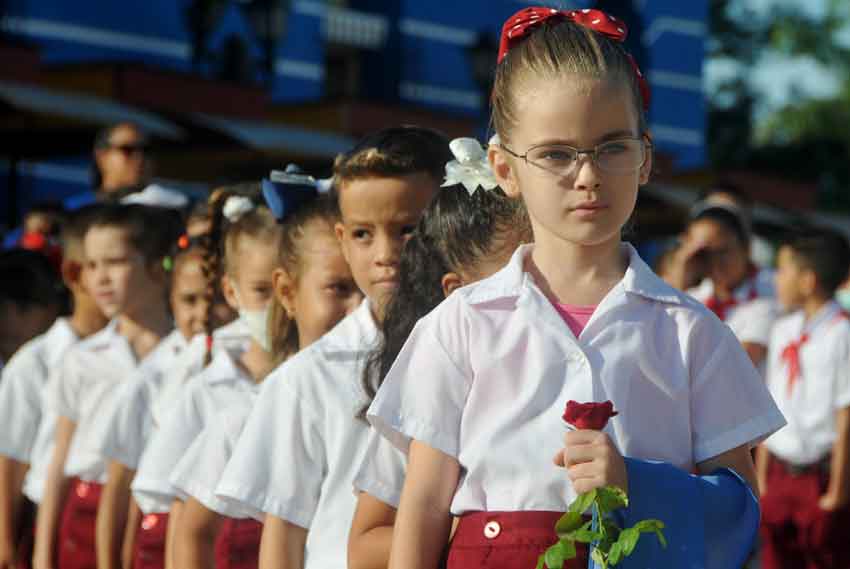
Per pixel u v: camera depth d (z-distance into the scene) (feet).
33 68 75.46
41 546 32.01
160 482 25.07
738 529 13.70
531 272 14.56
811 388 40.93
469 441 14.21
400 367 14.65
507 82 14.20
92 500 31.12
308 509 19.54
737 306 40.55
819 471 40.93
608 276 14.40
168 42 95.25
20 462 34.86
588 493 13.01
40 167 86.94
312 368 19.77
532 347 14.12
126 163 45.93
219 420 22.77
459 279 17.48
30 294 39.86
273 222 25.07
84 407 31.99
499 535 13.94
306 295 21.97
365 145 20.07
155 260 32.24
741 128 169.78
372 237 19.92
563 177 13.62
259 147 78.02
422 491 14.32
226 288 25.85
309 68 104.73
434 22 115.24
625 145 13.66
